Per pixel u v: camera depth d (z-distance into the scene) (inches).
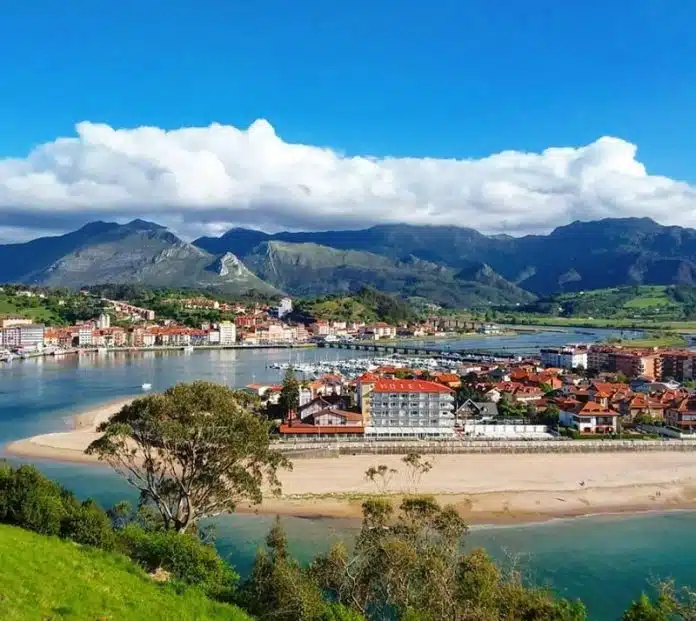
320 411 6796.3
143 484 4544.8
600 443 6117.1
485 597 2031.3
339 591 2118.6
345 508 4274.1
